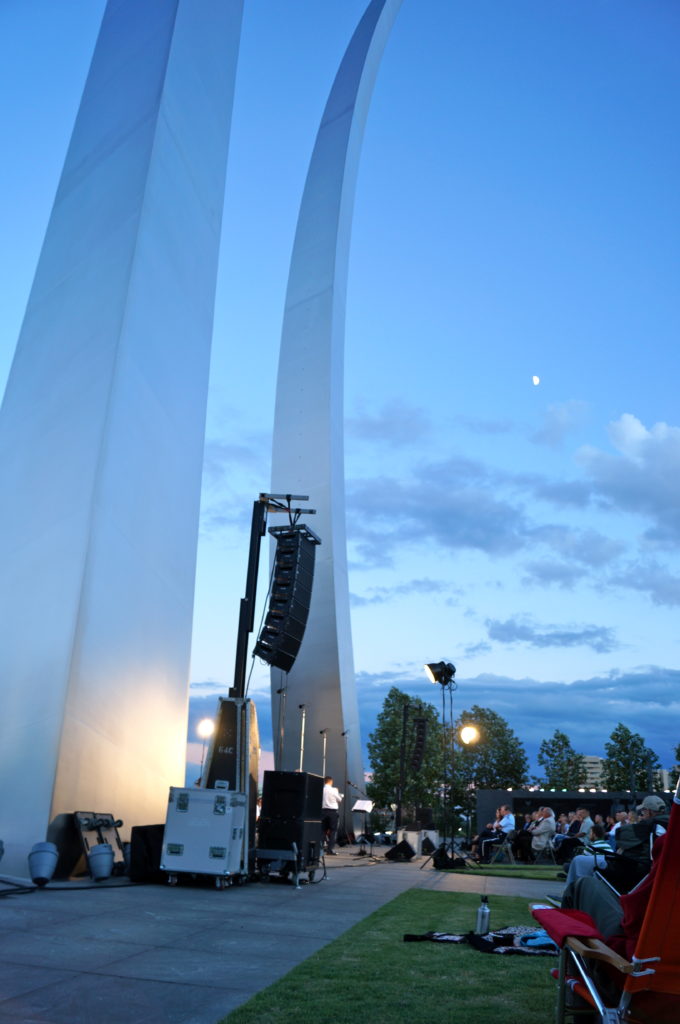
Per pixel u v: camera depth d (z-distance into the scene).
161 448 13.34
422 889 10.54
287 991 4.36
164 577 13.22
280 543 13.46
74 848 10.10
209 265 15.69
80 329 12.91
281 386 33.28
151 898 8.25
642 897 3.02
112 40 16.48
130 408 12.35
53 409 12.67
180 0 14.78
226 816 9.49
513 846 18.19
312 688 29.75
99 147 14.93
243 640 12.15
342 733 29.27
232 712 10.85
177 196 14.31
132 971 4.75
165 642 13.14
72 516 11.38
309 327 33.56
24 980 4.43
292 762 29.36
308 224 35.59
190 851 9.38
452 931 6.76
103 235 13.48
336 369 33.56
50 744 10.23
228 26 17.38
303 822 10.62
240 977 4.70
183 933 6.18
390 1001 4.21
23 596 11.51
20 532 12.11
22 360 14.01
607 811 30.14
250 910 7.70
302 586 13.28
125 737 11.71
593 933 3.11
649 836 3.99
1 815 10.20
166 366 13.62
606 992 3.33
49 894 8.27
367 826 29.67
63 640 10.71
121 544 11.93
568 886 4.24
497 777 81.94
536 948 5.93
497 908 8.61
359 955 5.54
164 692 13.01
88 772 10.73
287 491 31.69
